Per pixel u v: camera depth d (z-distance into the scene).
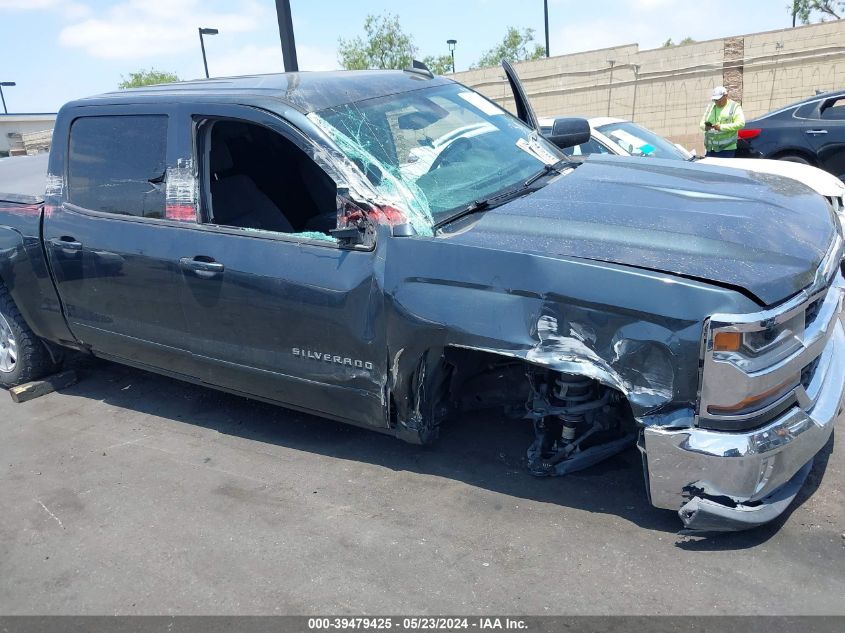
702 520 2.62
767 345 2.46
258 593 2.77
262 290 3.30
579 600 2.57
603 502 3.13
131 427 4.29
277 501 3.38
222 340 3.57
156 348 3.90
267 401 3.72
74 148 4.09
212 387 3.92
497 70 21.20
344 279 3.07
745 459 2.51
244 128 3.93
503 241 2.83
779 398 2.58
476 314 2.78
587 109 19.67
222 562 2.97
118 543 3.17
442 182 3.32
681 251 2.62
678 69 17.92
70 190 4.09
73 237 4.00
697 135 18.09
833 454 3.33
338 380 3.24
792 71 16.42
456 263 2.82
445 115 3.86
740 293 2.42
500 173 3.59
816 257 2.67
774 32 16.42
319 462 3.70
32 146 20.97
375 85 3.81
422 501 3.27
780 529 2.85
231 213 3.70
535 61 20.25
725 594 2.54
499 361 3.36
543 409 3.14
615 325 2.55
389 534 3.05
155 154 3.72
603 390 3.08
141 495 3.54
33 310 4.42
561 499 3.18
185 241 3.55
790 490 2.79
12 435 4.31
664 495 2.65
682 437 2.53
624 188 3.29
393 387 3.09
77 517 3.39
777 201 3.09
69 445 4.12
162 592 2.83
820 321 2.72
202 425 4.24
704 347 2.43
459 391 3.45
